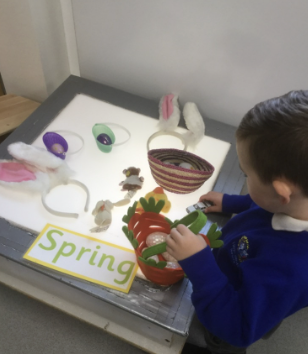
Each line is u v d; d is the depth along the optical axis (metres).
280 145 0.50
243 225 0.70
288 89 0.96
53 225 0.80
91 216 0.82
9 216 0.81
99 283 0.72
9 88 1.25
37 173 0.87
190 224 0.69
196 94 1.07
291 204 0.55
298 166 0.50
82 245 0.77
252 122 0.53
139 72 1.09
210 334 0.81
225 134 1.03
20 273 0.91
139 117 1.06
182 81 1.06
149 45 1.02
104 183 0.89
